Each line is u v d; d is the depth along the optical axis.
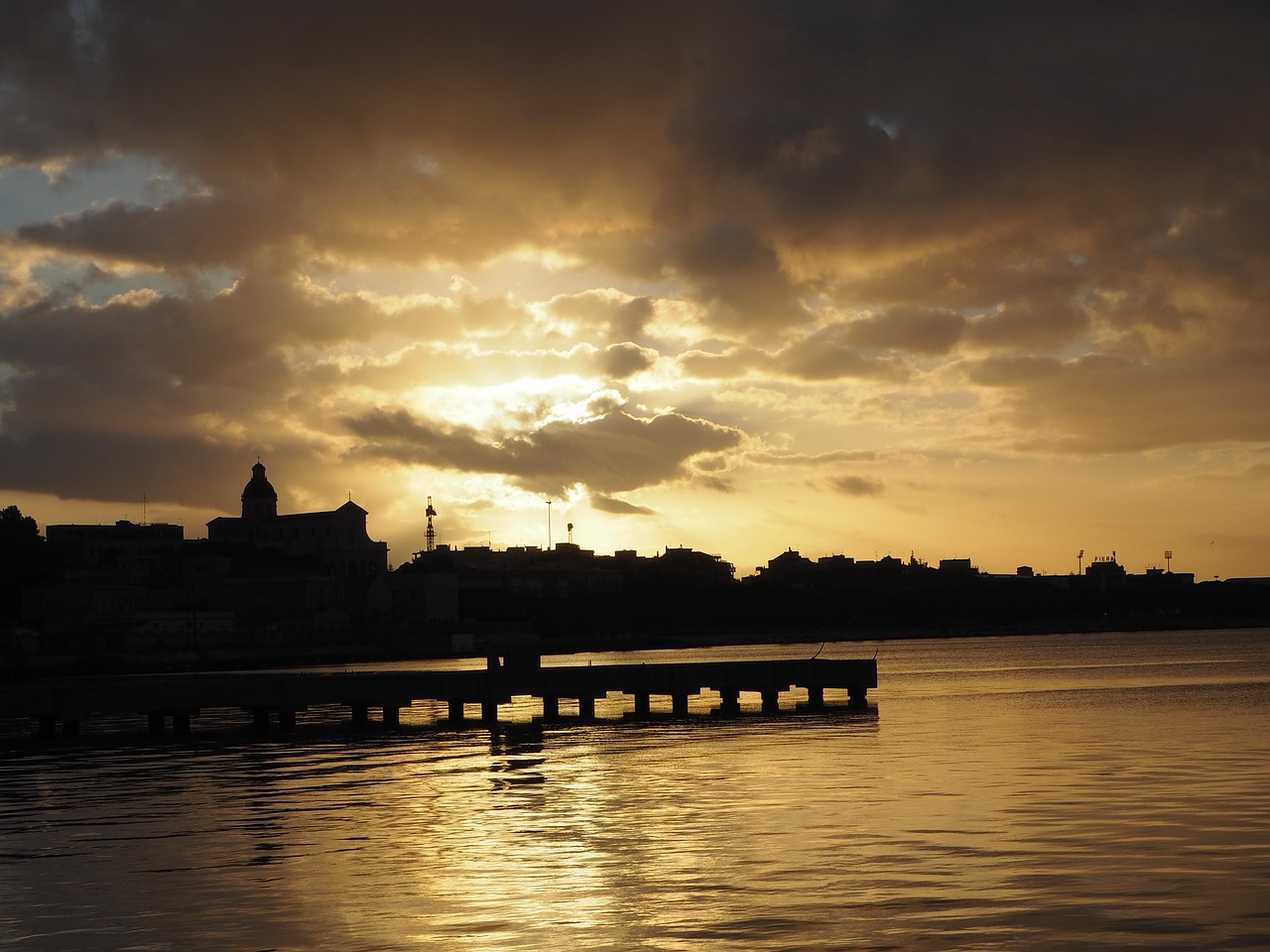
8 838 48.97
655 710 105.25
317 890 38.50
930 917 33.50
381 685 95.19
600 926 33.66
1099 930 32.06
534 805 52.91
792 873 38.66
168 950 32.75
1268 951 30.31
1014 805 49.06
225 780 64.31
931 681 144.88
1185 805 48.09
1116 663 188.38
